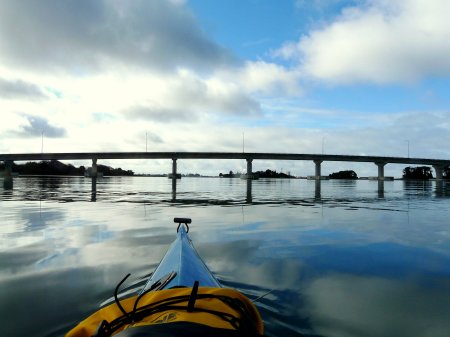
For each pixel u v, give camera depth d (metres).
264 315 4.87
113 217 15.06
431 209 19.17
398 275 6.75
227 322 2.91
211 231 11.68
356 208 19.64
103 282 6.23
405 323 4.68
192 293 3.11
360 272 6.94
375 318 4.82
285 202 23.91
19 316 4.83
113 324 2.89
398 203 23.28
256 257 8.08
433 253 8.50
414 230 11.94
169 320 2.80
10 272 6.83
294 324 4.61
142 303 3.26
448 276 6.69
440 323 4.70
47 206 19.50
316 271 6.96
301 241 9.97
